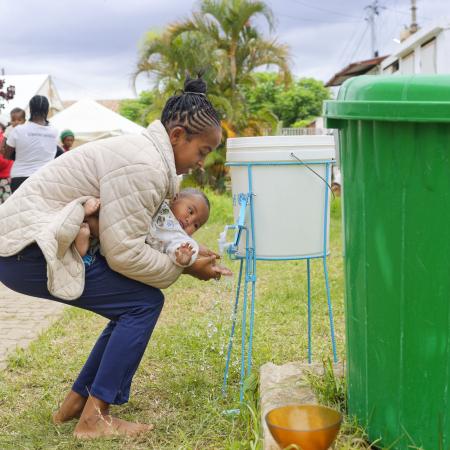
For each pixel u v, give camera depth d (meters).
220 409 3.27
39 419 3.27
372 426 2.59
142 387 3.73
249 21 21.64
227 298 6.03
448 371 2.32
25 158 7.58
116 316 3.05
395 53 19.70
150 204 2.81
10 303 6.36
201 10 21.62
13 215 2.87
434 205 2.26
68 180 2.88
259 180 3.21
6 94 12.30
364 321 2.57
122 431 3.03
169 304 5.91
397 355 2.43
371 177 2.43
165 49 21.09
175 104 2.98
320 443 2.27
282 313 5.40
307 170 3.23
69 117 17.08
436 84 2.22
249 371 3.39
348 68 23.19
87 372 3.21
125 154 2.83
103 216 2.81
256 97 46.59
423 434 2.40
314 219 3.30
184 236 3.04
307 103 47.19
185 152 3.02
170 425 3.15
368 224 2.48
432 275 2.30
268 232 3.25
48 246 2.71
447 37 15.15
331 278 6.78
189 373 3.86
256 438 2.64
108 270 2.97
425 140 2.24
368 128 2.42
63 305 6.26
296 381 3.20
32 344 4.72
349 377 2.78
